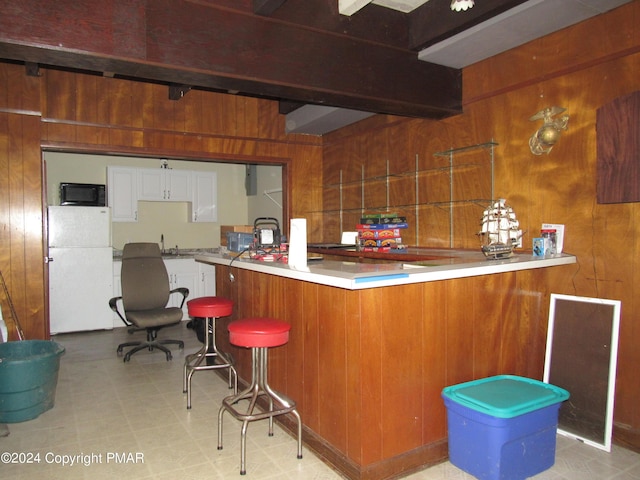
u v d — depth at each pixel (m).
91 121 4.04
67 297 5.02
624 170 2.34
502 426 1.90
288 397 2.53
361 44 2.89
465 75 3.37
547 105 2.83
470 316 2.36
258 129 4.85
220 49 2.41
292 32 2.63
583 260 2.62
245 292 3.19
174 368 3.83
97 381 3.48
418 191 3.92
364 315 1.98
